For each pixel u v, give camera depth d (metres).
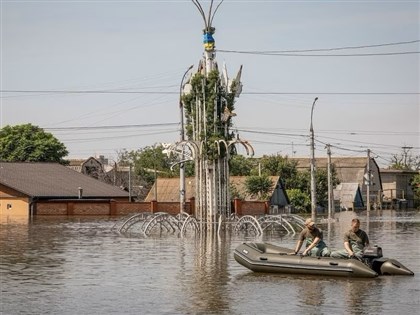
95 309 17.33
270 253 22.98
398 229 48.81
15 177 72.69
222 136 43.09
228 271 23.66
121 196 77.50
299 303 17.80
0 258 28.14
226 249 31.56
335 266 21.59
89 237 39.09
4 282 21.53
